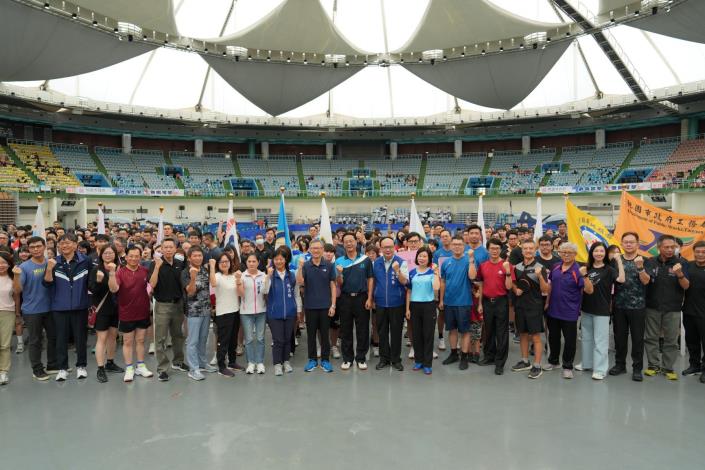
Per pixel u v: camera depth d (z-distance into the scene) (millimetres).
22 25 21141
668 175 37000
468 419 5789
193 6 28734
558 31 26094
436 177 46281
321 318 7930
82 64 25266
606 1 23016
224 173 45938
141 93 38125
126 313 7262
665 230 9000
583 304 7543
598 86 36750
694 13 21359
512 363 8297
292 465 4684
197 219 41750
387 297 7926
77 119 40344
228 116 42375
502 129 45812
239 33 26781
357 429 5508
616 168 40656
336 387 7012
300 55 29453
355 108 43219
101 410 6117
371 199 44062
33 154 38219
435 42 27953
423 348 7828
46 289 7426
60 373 7309
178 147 47406
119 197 38500
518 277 7496
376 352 8953
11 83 33156
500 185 43719
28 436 5367
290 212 43656
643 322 7316
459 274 7988
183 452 4969
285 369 7797
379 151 49844
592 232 9883
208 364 7848
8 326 7199
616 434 5363
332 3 30125
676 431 5441
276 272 7648
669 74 33125
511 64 28500
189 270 7371
